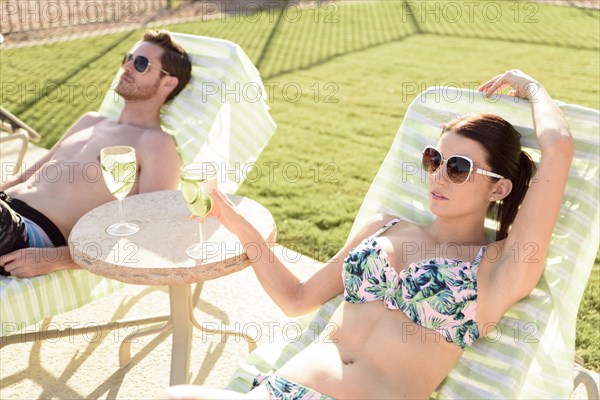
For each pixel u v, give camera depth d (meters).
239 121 4.02
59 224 3.39
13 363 3.30
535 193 2.37
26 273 2.93
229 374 3.26
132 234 2.80
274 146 6.27
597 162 2.56
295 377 2.28
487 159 2.47
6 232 2.95
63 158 3.59
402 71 8.86
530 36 10.83
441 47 10.16
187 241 2.73
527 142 2.71
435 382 2.35
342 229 4.70
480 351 2.45
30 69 8.82
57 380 3.19
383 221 2.76
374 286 2.45
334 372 2.28
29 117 6.90
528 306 2.42
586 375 2.48
